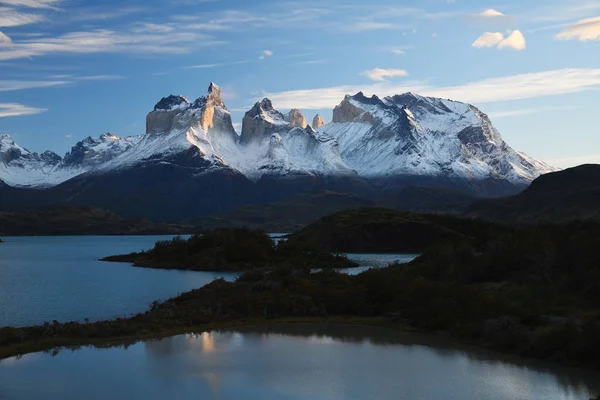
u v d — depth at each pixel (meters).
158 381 62.59
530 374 65.12
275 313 96.44
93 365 67.94
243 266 195.62
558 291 100.31
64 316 101.31
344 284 108.94
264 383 62.28
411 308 94.19
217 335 83.88
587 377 63.94
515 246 124.56
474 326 81.56
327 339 81.62
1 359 70.12
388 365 68.81
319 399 57.44
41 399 56.81
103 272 192.50
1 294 131.50
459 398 57.72
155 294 130.00
